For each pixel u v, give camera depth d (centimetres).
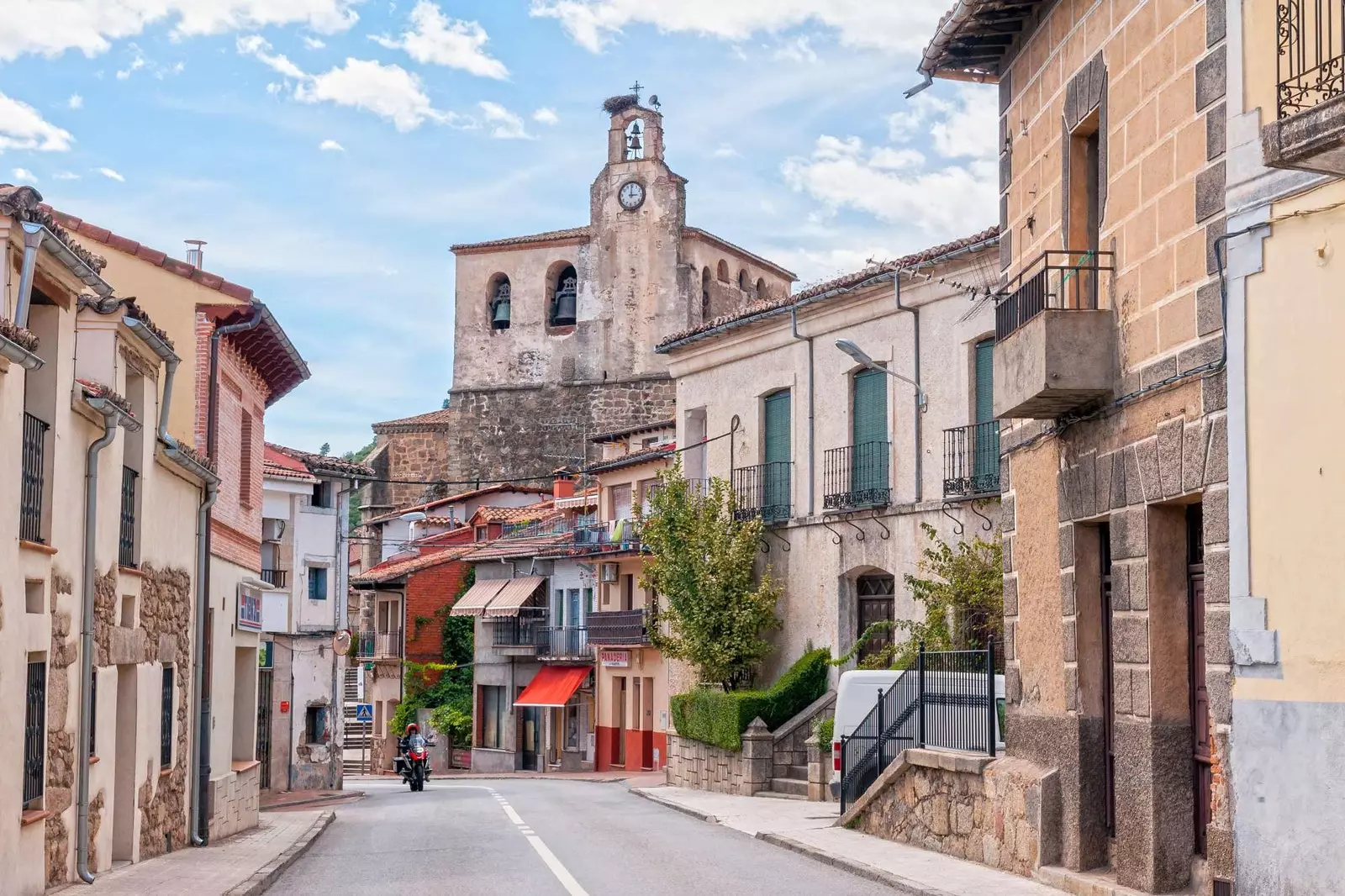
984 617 2848
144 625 1969
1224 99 1242
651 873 1794
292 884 1759
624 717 5062
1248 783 1159
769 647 3600
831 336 3422
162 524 2081
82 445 1648
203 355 2503
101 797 1755
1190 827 1366
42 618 1491
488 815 2905
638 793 3591
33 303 1536
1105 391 1465
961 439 2986
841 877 1723
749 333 3725
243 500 2869
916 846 1970
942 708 2014
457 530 6381
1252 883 1149
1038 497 1670
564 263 6669
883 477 3231
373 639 6475
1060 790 1570
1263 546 1161
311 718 4653
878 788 2106
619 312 6506
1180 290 1316
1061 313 1467
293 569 4575
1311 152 1011
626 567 5069
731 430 3816
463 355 6738
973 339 2967
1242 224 1196
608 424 6469
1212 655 1224
